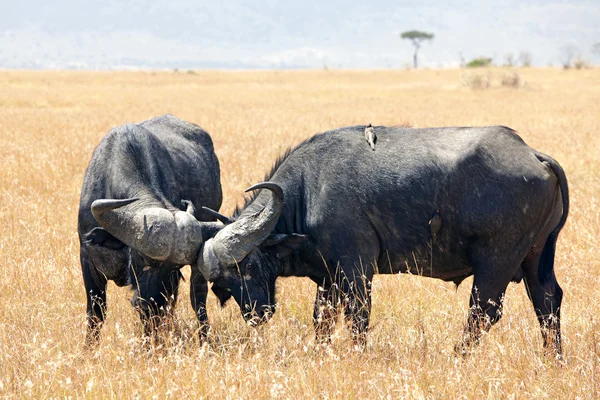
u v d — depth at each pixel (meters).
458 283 28.80
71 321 28.88
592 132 91.50
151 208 25.20
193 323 28.86
